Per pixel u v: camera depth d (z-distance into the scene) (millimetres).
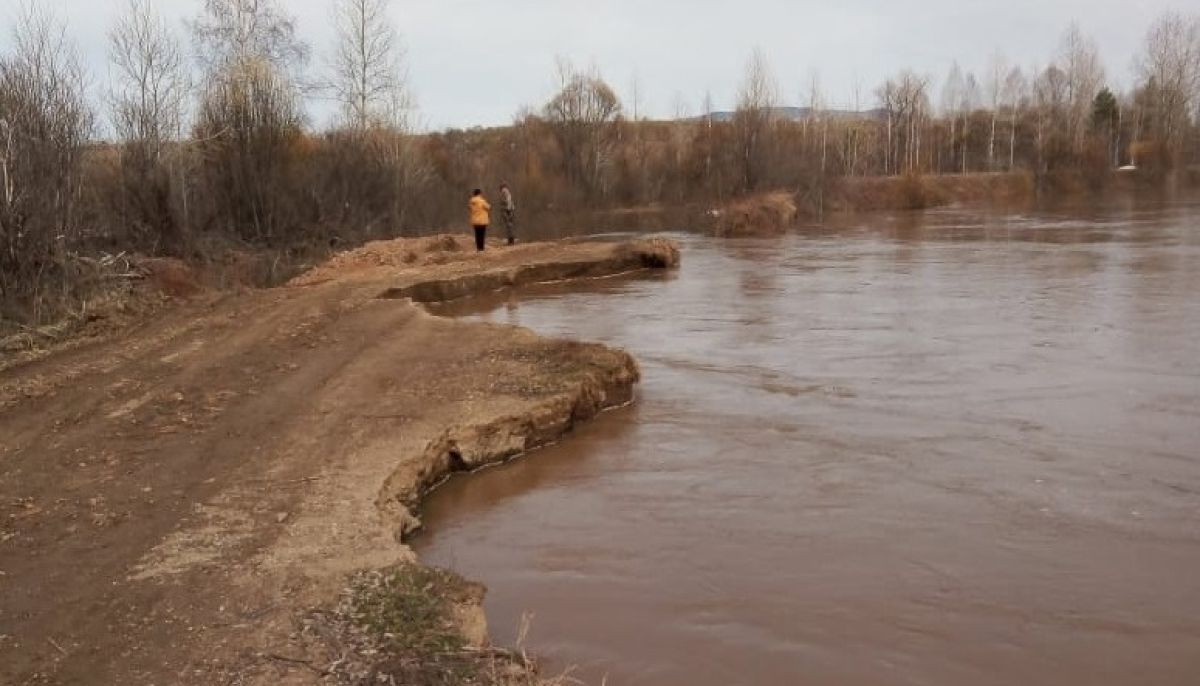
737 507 8352
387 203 33156
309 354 12906
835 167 60844
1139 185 65688
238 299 18078
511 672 5219
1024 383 12203
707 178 59625
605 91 62438
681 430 10734
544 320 18375
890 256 28844
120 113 22359
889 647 5941
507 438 9930
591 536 7867
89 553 6547
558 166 60156
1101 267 23812
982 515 7949
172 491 7758
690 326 17250
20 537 6836
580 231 44000
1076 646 5902
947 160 76750
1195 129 72750
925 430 10336
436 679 5004
